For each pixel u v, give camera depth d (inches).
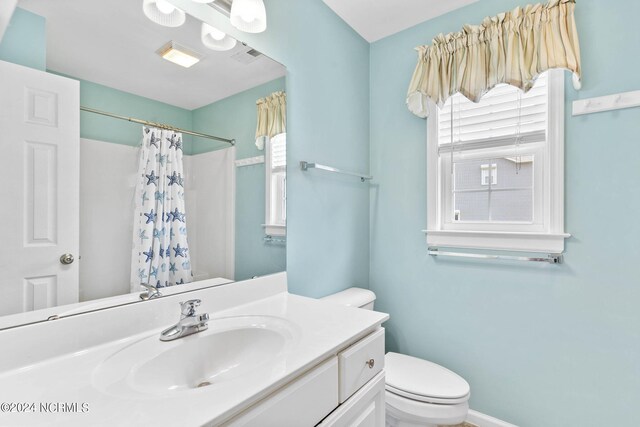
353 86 73.6
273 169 53.1
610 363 51.0
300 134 58.2
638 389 48.9
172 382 31.0
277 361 28.1
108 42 33.8
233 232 46.8
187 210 41.3
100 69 33.1
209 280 43.5
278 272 53.7
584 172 53.0
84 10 32.1
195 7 41.8
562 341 55.0
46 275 29.2
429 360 69.7
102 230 33.2
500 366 61.1
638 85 48.8
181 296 39.9
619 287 50.3
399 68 74.9
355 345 35.7
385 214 77.0
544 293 56.6
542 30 52.9
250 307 45.7
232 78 46.6
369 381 37.9
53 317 29.5
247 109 48.6
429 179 69.1
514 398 59.6
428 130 69.4
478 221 65.6
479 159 65.5
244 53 48.1
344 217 70.3
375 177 78.7
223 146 45.5
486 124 64.6
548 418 56.2
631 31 49.3
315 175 61.8
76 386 24.7
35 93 28.5
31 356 27.9
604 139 51.4
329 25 65.8
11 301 27.1
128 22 35.5
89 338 31.5
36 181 28.6
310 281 60.6
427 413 48.3
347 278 71.1
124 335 34.2
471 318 64.4
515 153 61.6
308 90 59.9
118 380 25.8
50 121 29.5
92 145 32.5
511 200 61.9
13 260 27.2
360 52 76.5
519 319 59.1
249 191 49.1
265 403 24.8
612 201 50.9
